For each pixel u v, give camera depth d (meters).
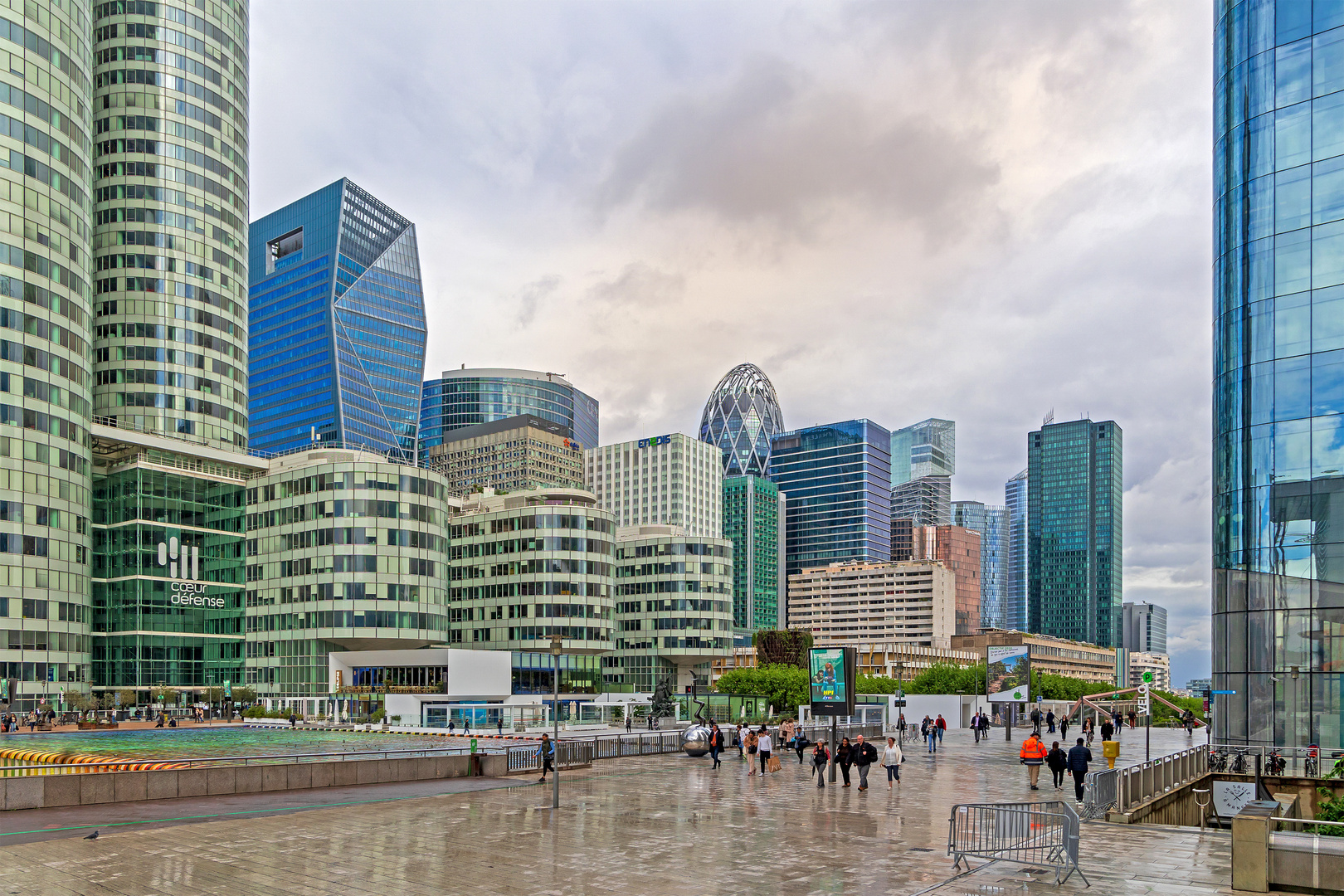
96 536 127.06
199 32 146.75
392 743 69.44
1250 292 51.38
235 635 129.50
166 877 20.98
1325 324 48.19
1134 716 110.38
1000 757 55.97
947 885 19.91
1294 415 48.81
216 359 143.38
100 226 138.38
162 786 33.41
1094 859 22.58
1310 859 18.41
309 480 121.75
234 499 132.50
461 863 22.45
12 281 100.69
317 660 117.88
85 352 111.88
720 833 26.69
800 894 19.22
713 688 161.62
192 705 114.75
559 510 147.75
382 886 20.16
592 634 146.12
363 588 117.19
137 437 124.19
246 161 154.38
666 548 180.50
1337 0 49.19
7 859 22.83
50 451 104.38
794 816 30.00
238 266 149.50
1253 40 52.53
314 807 31.83
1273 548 48.88
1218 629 52.12
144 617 121.62
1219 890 19.17
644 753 55.97
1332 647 46.41
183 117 143.50
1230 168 53.84
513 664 128.12
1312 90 49.72
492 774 42.97
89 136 114.38
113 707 107.88
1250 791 45.09
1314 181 49.22
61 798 31.14
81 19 112.94
